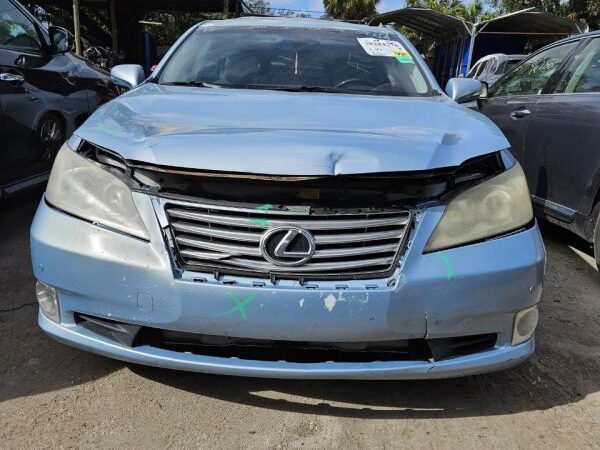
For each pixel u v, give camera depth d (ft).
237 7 64.54
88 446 6.73
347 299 6.39
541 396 8.07
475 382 8.32
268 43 11.57
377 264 6.57
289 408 7.57
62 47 15.21
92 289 6.72
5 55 12.59
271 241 6.47
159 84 10.44
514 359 7.09
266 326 6.43
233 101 8.77
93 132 7.42
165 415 7.34
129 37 79.00
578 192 12.76
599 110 12.21
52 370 8.18
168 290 6.46
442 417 7.52
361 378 6.71
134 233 6.62
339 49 11.54
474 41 58.54
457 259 6.64
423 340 6.78
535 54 16.72
